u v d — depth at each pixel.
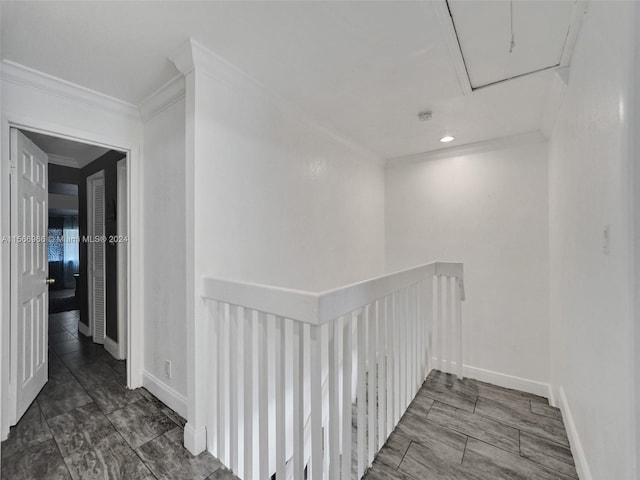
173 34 1.48
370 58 1.68
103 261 3.25
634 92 0.91
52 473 1.49
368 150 3.24
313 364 1.19
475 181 3.06
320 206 2.62
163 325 2.11
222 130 1.76
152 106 2.12
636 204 0.91
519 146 2.82
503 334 2.87
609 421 1.12
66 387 2.34
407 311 2.07
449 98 2.13
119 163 2.71
